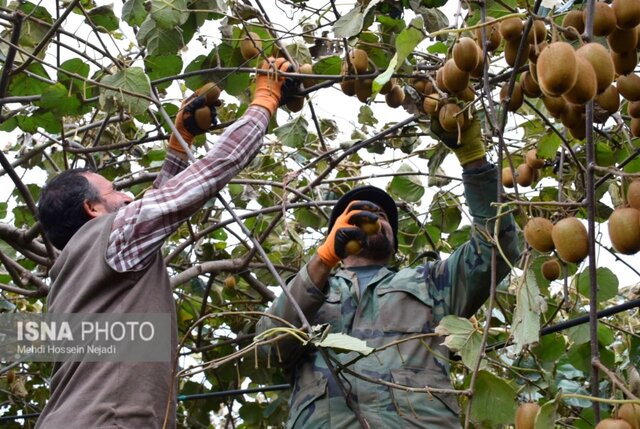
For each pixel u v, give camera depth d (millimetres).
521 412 2729
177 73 4125
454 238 5160
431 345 3357
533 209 3877
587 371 3930
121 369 2820
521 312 2785
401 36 2779
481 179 3320
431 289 3461
